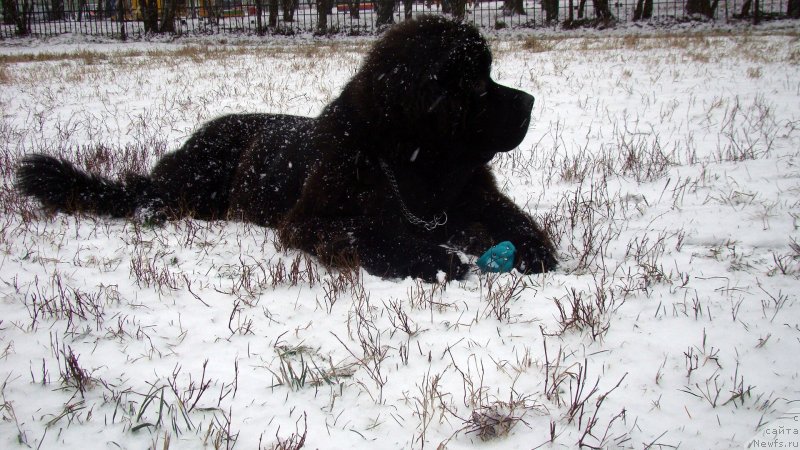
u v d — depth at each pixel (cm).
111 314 366
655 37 2534
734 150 755
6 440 248
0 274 428
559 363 296
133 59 2081
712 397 265
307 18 3962
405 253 412
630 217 540
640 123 959
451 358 305
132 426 255
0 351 321
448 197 436
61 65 1872
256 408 269
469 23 402
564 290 383
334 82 1377
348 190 427
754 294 366
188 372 299
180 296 392
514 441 243
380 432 251
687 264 423
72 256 469
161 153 805
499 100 395
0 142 888
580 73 1441
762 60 1538
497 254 411
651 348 308
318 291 396
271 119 575
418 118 385
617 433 245
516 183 678
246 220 547
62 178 574
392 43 402
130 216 577
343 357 311
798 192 567
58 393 281
